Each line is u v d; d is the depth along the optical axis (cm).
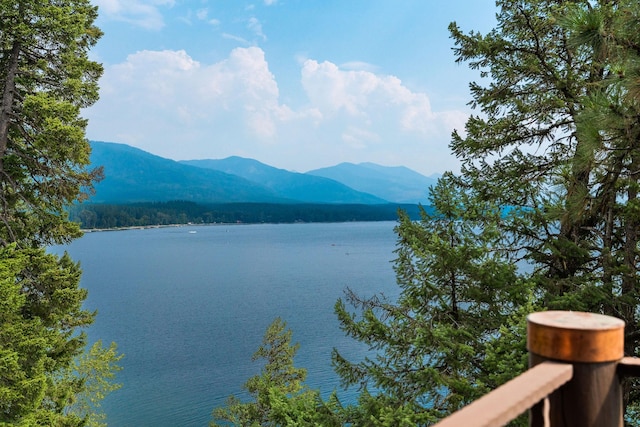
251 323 6144
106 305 7475
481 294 711
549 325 120
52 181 1102
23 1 964
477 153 874
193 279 10319
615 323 121
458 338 698
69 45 1070
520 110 832
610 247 700
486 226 740
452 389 677
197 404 3588
